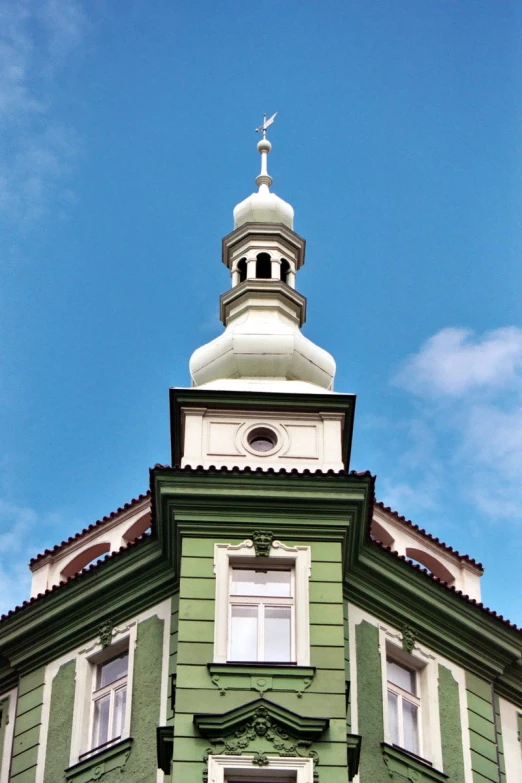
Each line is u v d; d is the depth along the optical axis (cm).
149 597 3978
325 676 3616
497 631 4194
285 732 3519
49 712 3988
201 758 3475
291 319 4512
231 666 3609
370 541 4003
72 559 4369
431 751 3909
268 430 4081
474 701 4088
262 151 5091
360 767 3716
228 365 4291
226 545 3828
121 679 3950
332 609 3738
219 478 3888
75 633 4075
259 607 3762
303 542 3850
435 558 4400
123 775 3725
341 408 4116
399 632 4028
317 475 3897
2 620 4184
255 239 4681
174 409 4109
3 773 3997
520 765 4119
